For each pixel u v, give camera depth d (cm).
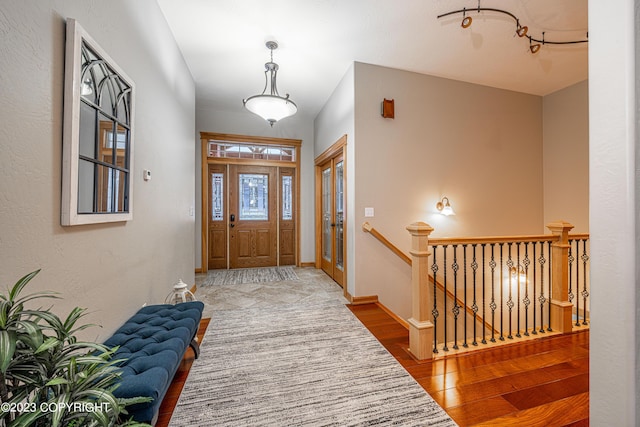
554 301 239
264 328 242
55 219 113
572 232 359
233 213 479
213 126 457
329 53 289
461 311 344
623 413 68
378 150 311
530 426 133
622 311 68
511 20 242
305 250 500
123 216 162
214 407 145
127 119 169
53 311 111
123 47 169
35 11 102
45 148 107
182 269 298
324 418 137
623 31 66
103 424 68
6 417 66
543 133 390
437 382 166
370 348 207
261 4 222
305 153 500
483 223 356
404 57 296
